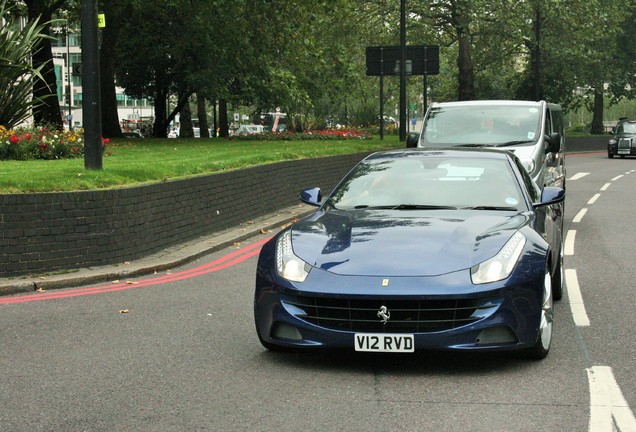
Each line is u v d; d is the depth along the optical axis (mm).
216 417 5355
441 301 6184
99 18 13266
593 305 8906
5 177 12078
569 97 63000
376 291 6191
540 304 6441
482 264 6367
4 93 20922
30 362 6789
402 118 32969
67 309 8945
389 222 7188
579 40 52281
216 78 39750
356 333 6254
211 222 14430
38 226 10531
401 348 6199
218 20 34000
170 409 5535
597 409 5445
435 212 7512
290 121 47906
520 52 54719
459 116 15703
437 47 33719
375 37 49000
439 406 5547
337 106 71625
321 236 6973
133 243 11680
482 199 7812
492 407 5516
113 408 5566
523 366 6527
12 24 22203
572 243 13852
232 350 7125
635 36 63500
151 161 18750
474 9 44875
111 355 6984
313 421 5262
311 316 6406
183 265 11906
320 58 38625
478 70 53250
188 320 8336
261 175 17047
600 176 31344
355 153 24875
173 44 42312
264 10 33594
